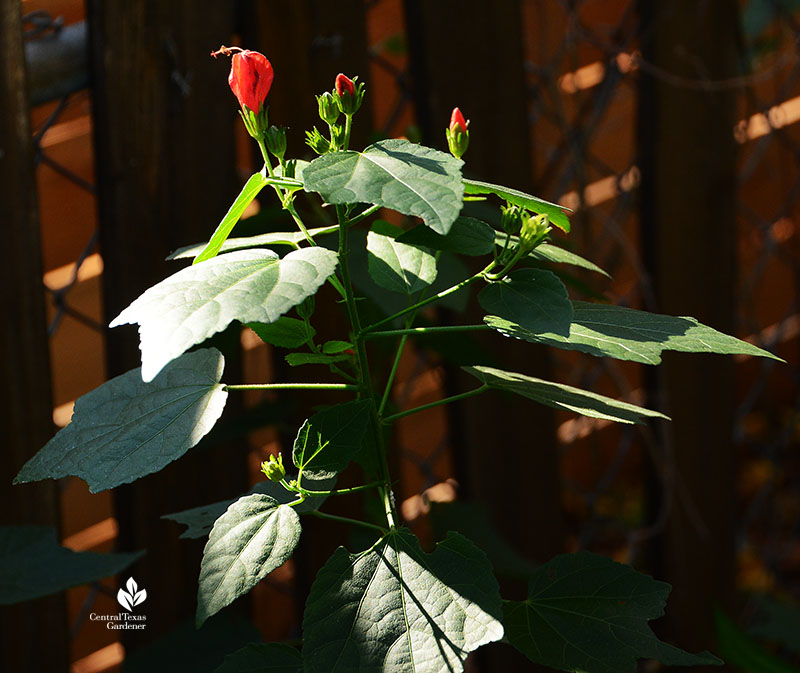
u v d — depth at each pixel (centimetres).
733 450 281
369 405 148
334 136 148
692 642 282
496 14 225
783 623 228
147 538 200
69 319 237
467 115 225
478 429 238
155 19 187
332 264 141
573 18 252
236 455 210
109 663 246
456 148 152
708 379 273
